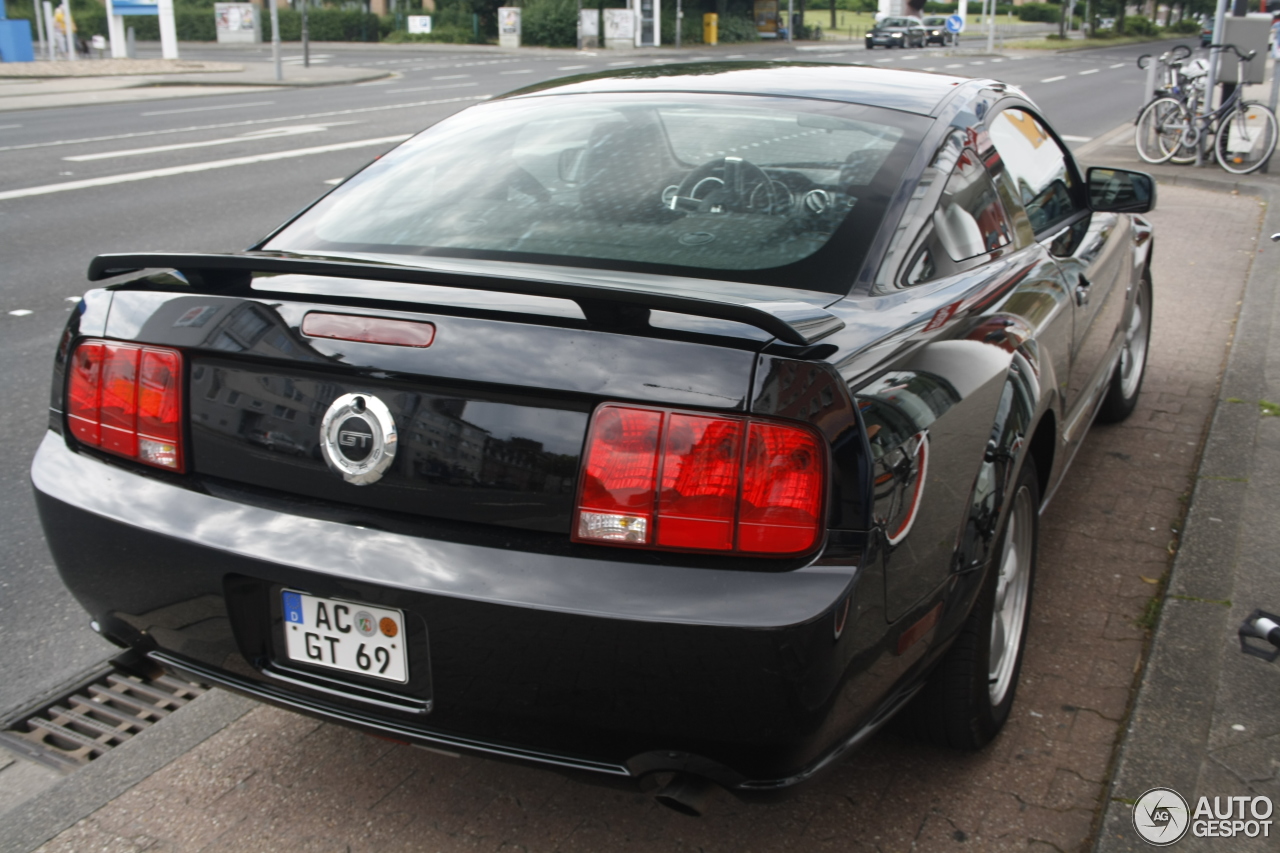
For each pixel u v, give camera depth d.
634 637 1.72
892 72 3.07
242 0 58.84
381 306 1.89
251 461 1.98
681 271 2.20
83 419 2.14
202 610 2.02
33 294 7.07
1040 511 2.82
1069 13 64.56
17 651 3.12
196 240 8.85
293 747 2.61
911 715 2.47
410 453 1.85
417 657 1.88
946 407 2.04
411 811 2.40
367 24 55.38
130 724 2.84
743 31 58.06
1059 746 2.61
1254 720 2.61
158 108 20.81
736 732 1.77
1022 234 2.94
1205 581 3.25
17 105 21.09
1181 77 13.16
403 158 2.81
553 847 2.29
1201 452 4.44
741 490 1.73
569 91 2.98
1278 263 7.71
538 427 1.79
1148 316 4.77
